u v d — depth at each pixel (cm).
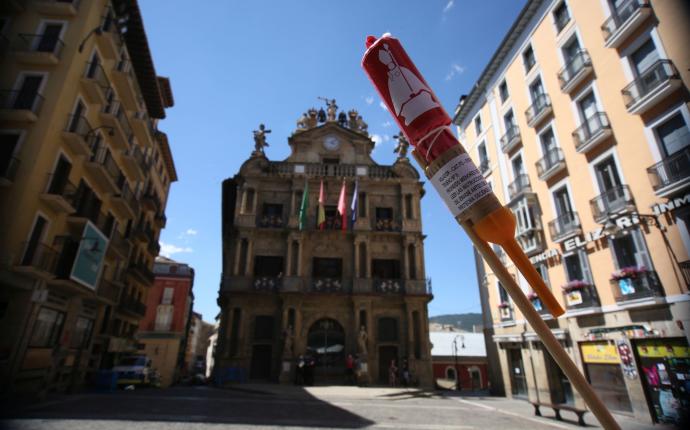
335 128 3444
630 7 1502
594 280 1645
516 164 2325
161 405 1357
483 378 4372
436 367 4469
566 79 1867
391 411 1456
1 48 1677
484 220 186
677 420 1249
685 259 1273
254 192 3102
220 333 2720
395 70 218
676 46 1321
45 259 1552
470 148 2906
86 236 1728
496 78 2561
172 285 4672
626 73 1544
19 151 1553
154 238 3762
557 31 1972
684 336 1254
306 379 2411
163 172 4003
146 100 2803
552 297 177
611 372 1527
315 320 2748
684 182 1262
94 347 2402
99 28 1836
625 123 1534
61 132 1688
